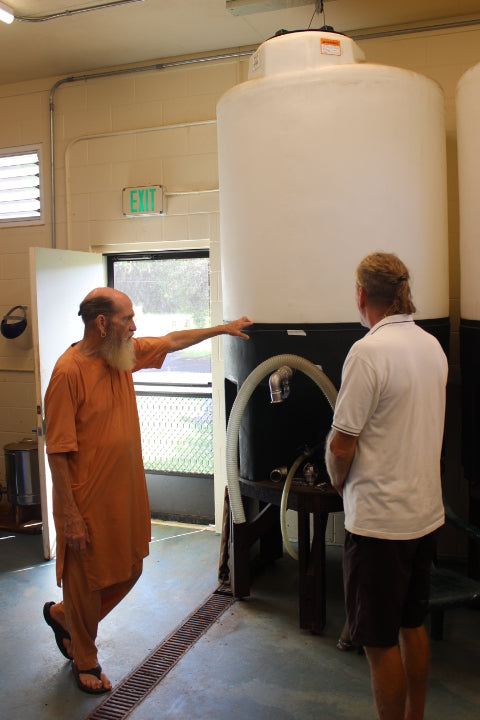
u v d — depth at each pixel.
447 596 2.27
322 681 2.25
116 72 3.75
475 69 2.39
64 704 2.16
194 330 2.49
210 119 3.58
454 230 3.17
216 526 3.74
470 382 2.57
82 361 2.10
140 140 3.74
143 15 3.10
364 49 3.25
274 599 2.88
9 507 4.19
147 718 2.07
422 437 1.65
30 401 4.18
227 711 2.10
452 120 3.14
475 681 2.23
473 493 2.79
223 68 3.54
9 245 4.17
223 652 2.44
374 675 1.71
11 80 4.00
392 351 1.61
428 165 2.44
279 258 2.40
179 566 3.26
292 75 2.33
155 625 2.68
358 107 2.29
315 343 2.39
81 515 2.08
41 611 2.83
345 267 2.34
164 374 3.92
